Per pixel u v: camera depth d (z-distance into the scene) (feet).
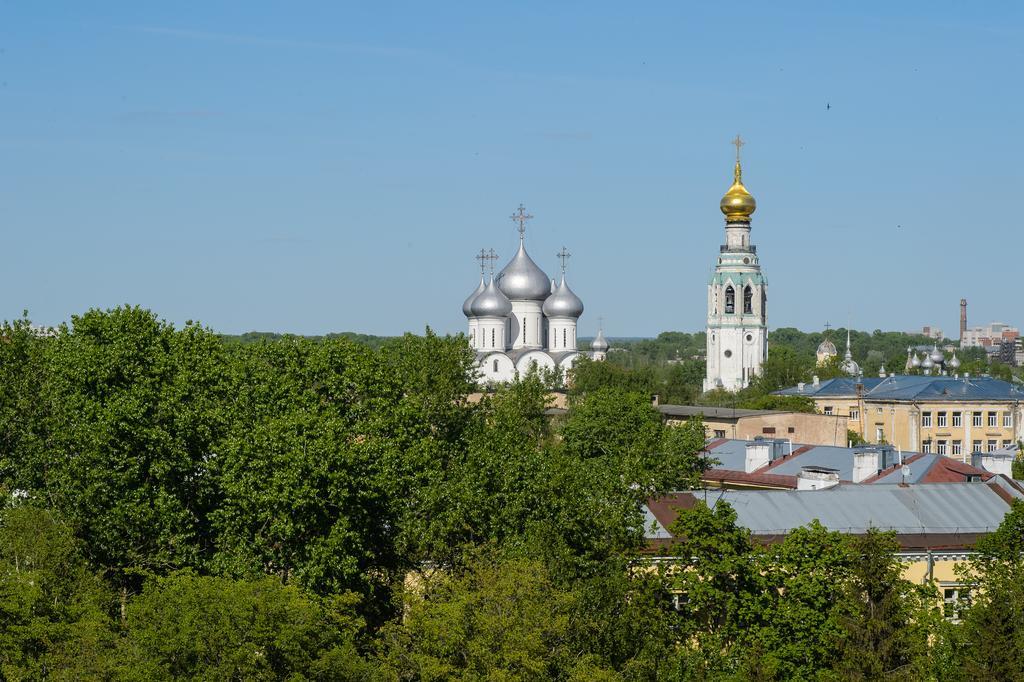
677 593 294.05
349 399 363.35
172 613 243.19
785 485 458.91
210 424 325.83
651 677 255.29
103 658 241.76
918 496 364.38
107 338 363.15
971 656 269.64
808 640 278.05
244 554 294.66
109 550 308.19
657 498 363.76
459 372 447.83
